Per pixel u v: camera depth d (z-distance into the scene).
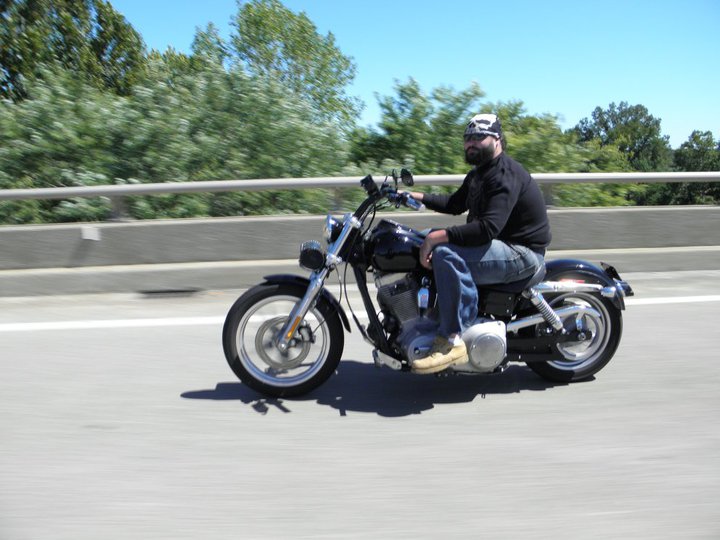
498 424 3.83
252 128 8.85
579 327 4.37
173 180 8.43
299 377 4.21
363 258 4.09
